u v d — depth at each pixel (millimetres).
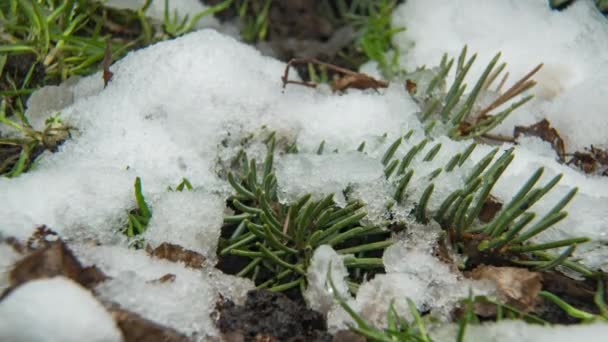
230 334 323
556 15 403
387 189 347
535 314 331
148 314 314
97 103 368
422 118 375
